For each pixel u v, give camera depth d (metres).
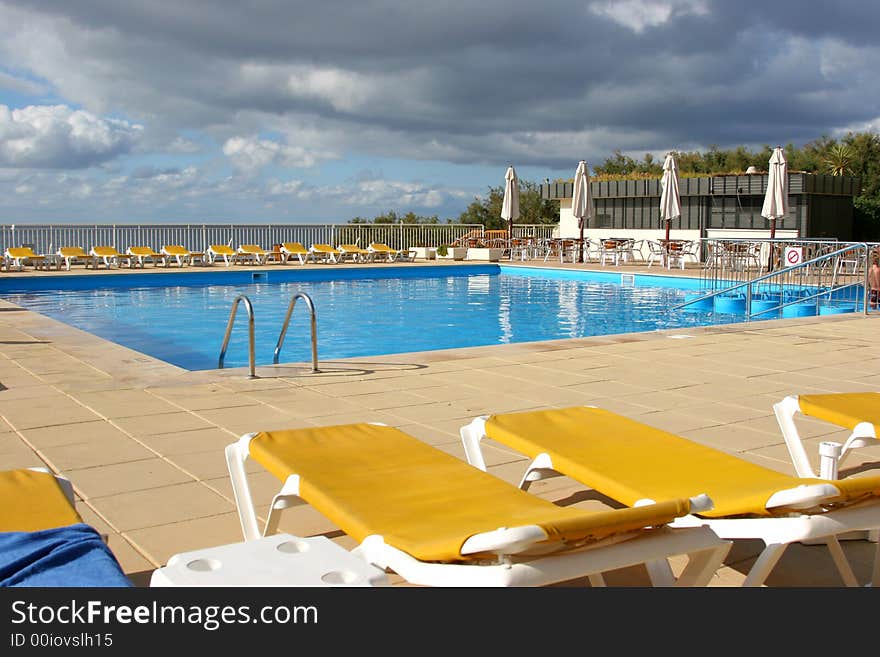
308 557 1.78
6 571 1.95
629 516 2.06
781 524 2.36
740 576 2.97
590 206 24.95
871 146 47.59
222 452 4.40
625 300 16.61
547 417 3.57
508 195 27.27
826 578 2.95
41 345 8.13
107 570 1.93
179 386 6.09
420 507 2.44
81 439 4.63
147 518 3.46
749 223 27.58
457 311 14.98
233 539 3.25
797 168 48.69
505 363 7.18
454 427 4.97
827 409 3.67
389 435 3.23
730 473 2.83
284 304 15.85
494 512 2.38
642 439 3.27
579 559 2.06
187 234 24.06
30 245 21.88
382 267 22.36
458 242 28.53
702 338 8.77
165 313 14.41
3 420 5.04
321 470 2.78
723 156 51.25
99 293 17.72
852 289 14.65
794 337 8.88
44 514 2.34
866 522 2.41
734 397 5.86
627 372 6.79
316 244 25.91
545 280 21.56
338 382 6.30
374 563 2.15
